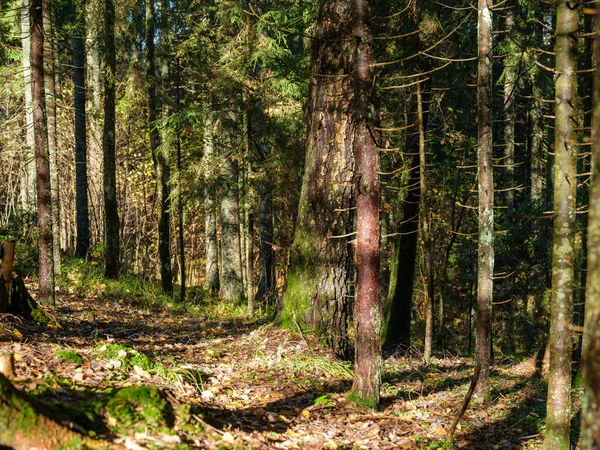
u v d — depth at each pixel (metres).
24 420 3.78
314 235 9.69
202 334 11.80
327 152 9.65
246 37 13.86
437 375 10.00
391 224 20.44
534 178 21.61
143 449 4.20
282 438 5.68
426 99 13.10
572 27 5.63
